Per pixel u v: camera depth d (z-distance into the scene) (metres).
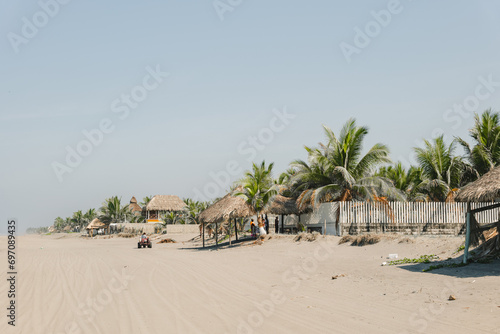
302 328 8.73
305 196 33.59
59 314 10.91
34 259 28.39
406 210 30.05
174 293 13.62
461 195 14.61
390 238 22.97
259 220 37.41
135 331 9.03
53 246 51.72
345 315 9.66
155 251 37.72
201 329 9.02
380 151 33.81
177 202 93.06
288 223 40.38
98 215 101.56
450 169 38.22
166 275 18.27
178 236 68.56
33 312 11.19
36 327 9.63
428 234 29.84
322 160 34.38
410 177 43.31
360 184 33.34
